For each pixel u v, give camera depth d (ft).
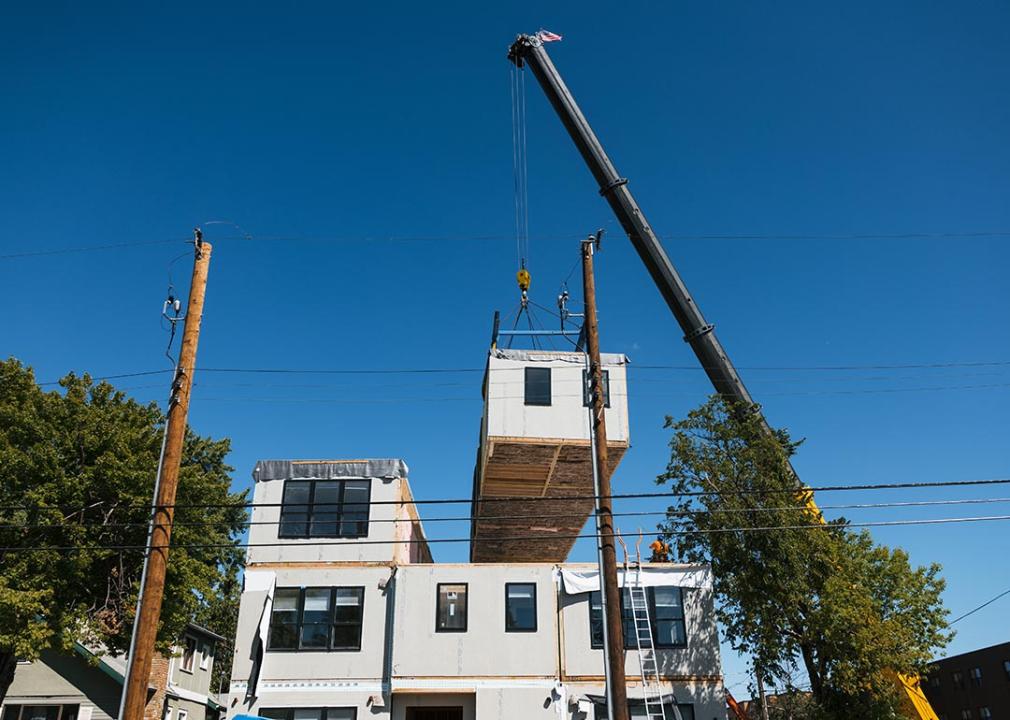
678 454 87.40
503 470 97.14
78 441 88.02
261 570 87.15
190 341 63.31
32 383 93.40
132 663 53.57
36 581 79.77
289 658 83.46
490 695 81.51
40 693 98.68
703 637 84.48
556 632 84.33
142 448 93.50
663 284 105.40
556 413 91.81
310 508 90.17
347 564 87.45
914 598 81.20
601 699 81.15
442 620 84.58
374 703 81.30
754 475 84.33
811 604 79.51
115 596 88.99
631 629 84.28
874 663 75.66
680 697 81.82
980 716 185.26
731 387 99.04
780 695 97.40
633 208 108.47
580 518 108.06
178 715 122.93
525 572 86.84
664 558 95.09
